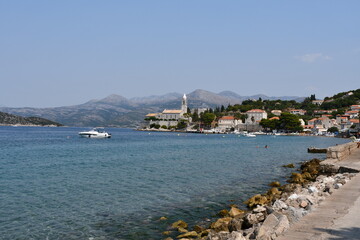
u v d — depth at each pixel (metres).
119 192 30.11
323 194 20.50
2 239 18.44
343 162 43.91
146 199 27.61
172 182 35.47
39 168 45.94
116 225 20.94
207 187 33.09
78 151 78.44
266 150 89.62
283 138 187.75
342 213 15.80
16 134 191.00
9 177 37.69
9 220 21.61
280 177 40.44
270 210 17.70
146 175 39.94
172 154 71.25
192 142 130.75
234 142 135.62
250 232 15.26
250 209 24.45
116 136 191.50
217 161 57.44
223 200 27.55
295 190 25.67
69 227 20.50
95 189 31.33
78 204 25.75
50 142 118.50
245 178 39.16
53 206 25.09
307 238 12.20
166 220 21.95
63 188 31.66
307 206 16.94
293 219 14.62
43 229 20.11
